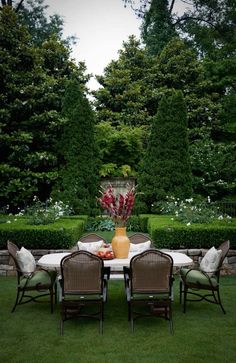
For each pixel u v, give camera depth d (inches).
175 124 415.8
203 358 123.3
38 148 440.1
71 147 424.2
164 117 419.5
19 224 277.4
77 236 280.7
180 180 407.5
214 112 566.6
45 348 132.8
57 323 160.4
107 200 184.2
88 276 150.7
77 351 130.0
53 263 166.4
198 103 560.7
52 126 421.4
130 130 506.9
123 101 580.4
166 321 162.4
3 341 139.6
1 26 430.3
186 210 302.4
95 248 196.5
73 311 159.5
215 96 584.7
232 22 652.1
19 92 426.3
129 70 594.9
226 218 297.6
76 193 407.2
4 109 405.1
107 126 505.0
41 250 252.1
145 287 152.6
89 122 433.4
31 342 138.5
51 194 405.1
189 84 589.9
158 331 150.2
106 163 491.2
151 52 665.0
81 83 550.9
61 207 354.3
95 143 448.5
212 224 269.6
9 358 124.0
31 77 441.1
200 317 167.6
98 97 585.3
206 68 608.1
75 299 151.2
